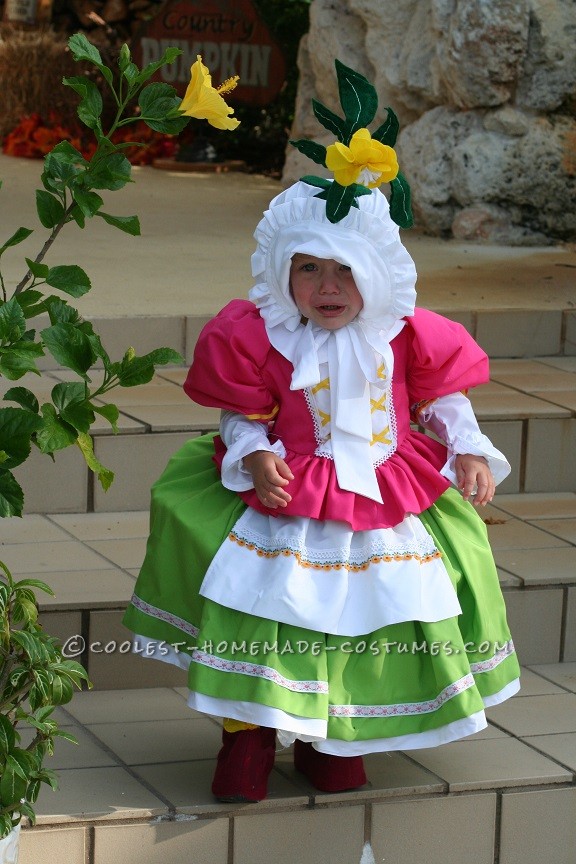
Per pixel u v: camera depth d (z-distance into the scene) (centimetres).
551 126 654
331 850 265
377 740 252
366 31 731
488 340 495
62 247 598
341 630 249
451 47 644
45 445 213
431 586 256
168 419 391
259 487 254
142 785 266
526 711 313
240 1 925
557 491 425
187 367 465
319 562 253
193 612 260
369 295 255
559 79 647
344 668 251
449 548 266
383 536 256
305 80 802
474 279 561
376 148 244
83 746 284
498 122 656
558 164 653
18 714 228
